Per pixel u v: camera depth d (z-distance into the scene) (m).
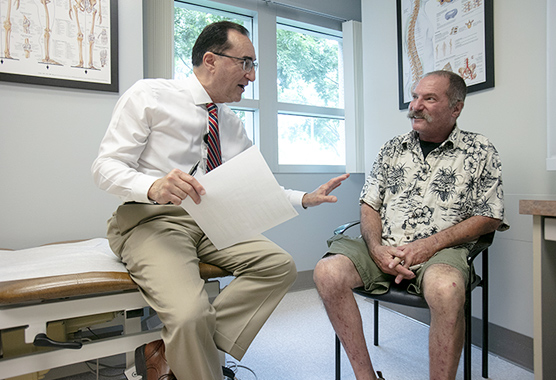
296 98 2.84
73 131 1.67
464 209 1.37
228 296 1.14
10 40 1.54
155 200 0.93
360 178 2.96
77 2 1.66
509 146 1.64
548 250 1.10
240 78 1.24
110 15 1.73
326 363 1.61
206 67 1.23
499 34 1.67
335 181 1.21
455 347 1.05
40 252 1.29
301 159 2.86
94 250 1.33
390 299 1.25
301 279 2.68
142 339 1.06
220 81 1.24
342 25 2.86
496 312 1.71
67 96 1.66
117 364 1.64
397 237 1.43
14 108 1.56
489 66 1.69
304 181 2.74
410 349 1.72
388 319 2.11
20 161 1.57
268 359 1.64
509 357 1.64
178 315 0.91
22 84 1.57
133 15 1.80
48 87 1.62
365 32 2.45
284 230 2.62
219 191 0.94
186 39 2.46
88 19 1.68
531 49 1.54
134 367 1.05
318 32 2.90
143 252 1.03
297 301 2.41
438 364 1.07
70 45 1.65
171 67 2.14
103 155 1.06
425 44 1.99
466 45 1.78
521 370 1.54
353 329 1.22
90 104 1.70
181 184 0.88
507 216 1.66
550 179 1.50
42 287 0.89
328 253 1.41
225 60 1.21
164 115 1.16
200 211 0.95
